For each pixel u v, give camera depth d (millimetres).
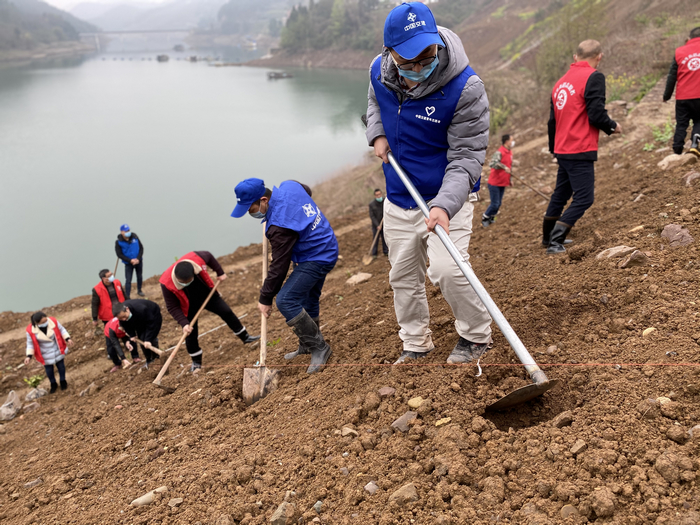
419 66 2541
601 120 4246
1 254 21922
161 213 27188
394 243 3189
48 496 3344
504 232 7016
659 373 2451
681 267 3340
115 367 7125
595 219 5301
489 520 2021
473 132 2732
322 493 2480
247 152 40188
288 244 3748
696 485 1857
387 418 2885
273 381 4023
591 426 2299
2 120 60750
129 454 3697
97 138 49188
